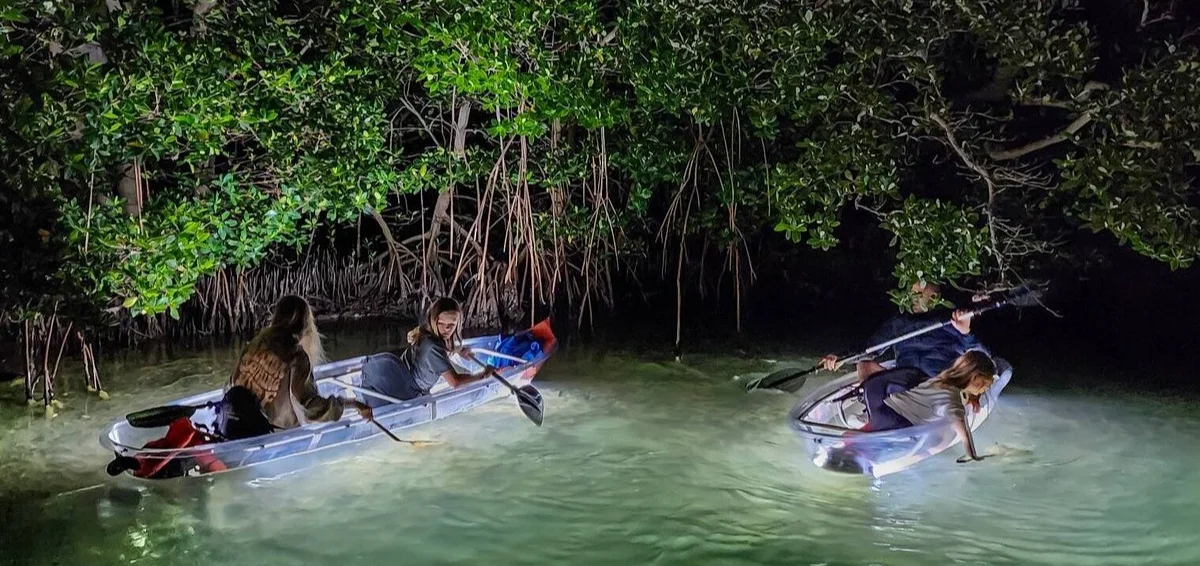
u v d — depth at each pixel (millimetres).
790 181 7289
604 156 9945
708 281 12453
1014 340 10188
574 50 8656
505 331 10328
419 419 6594
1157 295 11617
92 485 5609
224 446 5473
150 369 8500
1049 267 11055
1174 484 5746
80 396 7535
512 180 10227
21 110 5652
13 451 6203
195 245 6652
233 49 7125
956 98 8719
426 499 5457
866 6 7082
